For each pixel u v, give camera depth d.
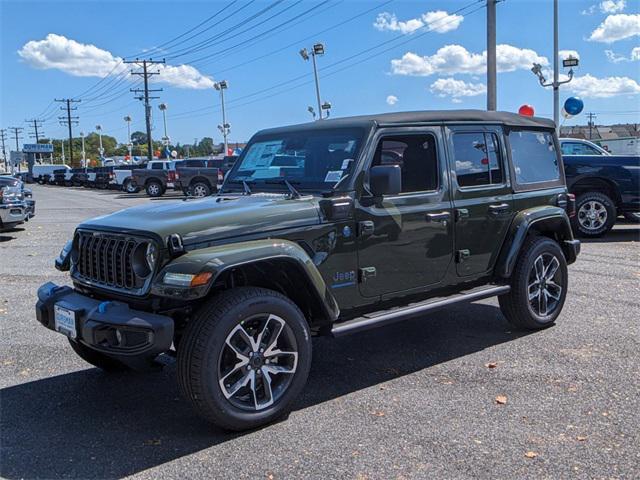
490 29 19.41
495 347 5.43
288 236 4.06
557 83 20.00
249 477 3.30
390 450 3.56
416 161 4.88
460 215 5.08
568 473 3.26
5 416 4.18
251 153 5.31
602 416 3.95
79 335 3.88
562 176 6.34
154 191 31.95
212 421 3.70
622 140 19.53
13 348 5.63
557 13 19.92
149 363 3.77
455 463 3.39
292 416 4.07
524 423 3.88
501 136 5.57
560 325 6.06
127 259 3.86
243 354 3.81
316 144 4.80
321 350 5.49
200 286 3.53
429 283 4.95
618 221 14.64
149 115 57.34
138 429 3.95
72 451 3.65
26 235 13.91
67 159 147.00
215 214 3.96
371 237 4.49
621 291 7.41
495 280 5.61
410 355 5.29
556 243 5.95
